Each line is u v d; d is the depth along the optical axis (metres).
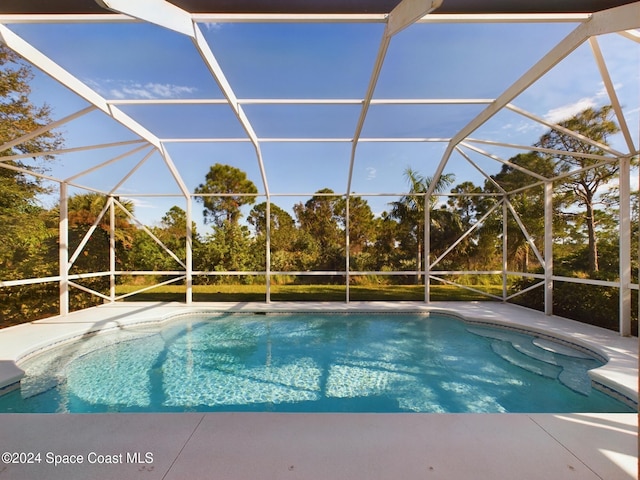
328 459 1.87
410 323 6.86
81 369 4.54
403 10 3.00
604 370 3.64
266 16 3.30
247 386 4.03
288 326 6.70
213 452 1.95
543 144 5.73
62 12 2.77
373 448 1.98
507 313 6.85
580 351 4.83
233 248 9.52
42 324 5.96
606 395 3.46
